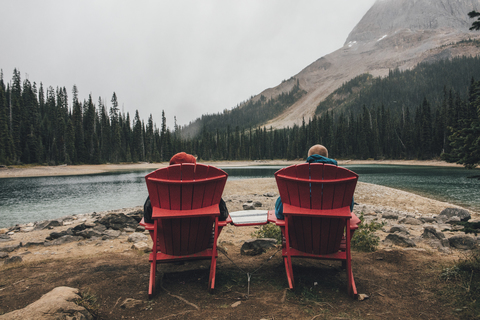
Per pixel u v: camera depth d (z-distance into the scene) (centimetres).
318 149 261
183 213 206
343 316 178
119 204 1354
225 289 225
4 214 1105
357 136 8494
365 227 380
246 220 243
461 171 3725
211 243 243
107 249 399
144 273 266
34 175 4381
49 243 452
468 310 178
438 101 14450
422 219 644
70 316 160
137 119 8412
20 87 7550
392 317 177
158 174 203
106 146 7481
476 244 344
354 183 203
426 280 234
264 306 193
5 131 4981
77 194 1803
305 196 208
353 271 263
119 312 189
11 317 154
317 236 216
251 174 3828
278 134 12362
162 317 180
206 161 10400
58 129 6738
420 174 3181
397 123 8156
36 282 246
